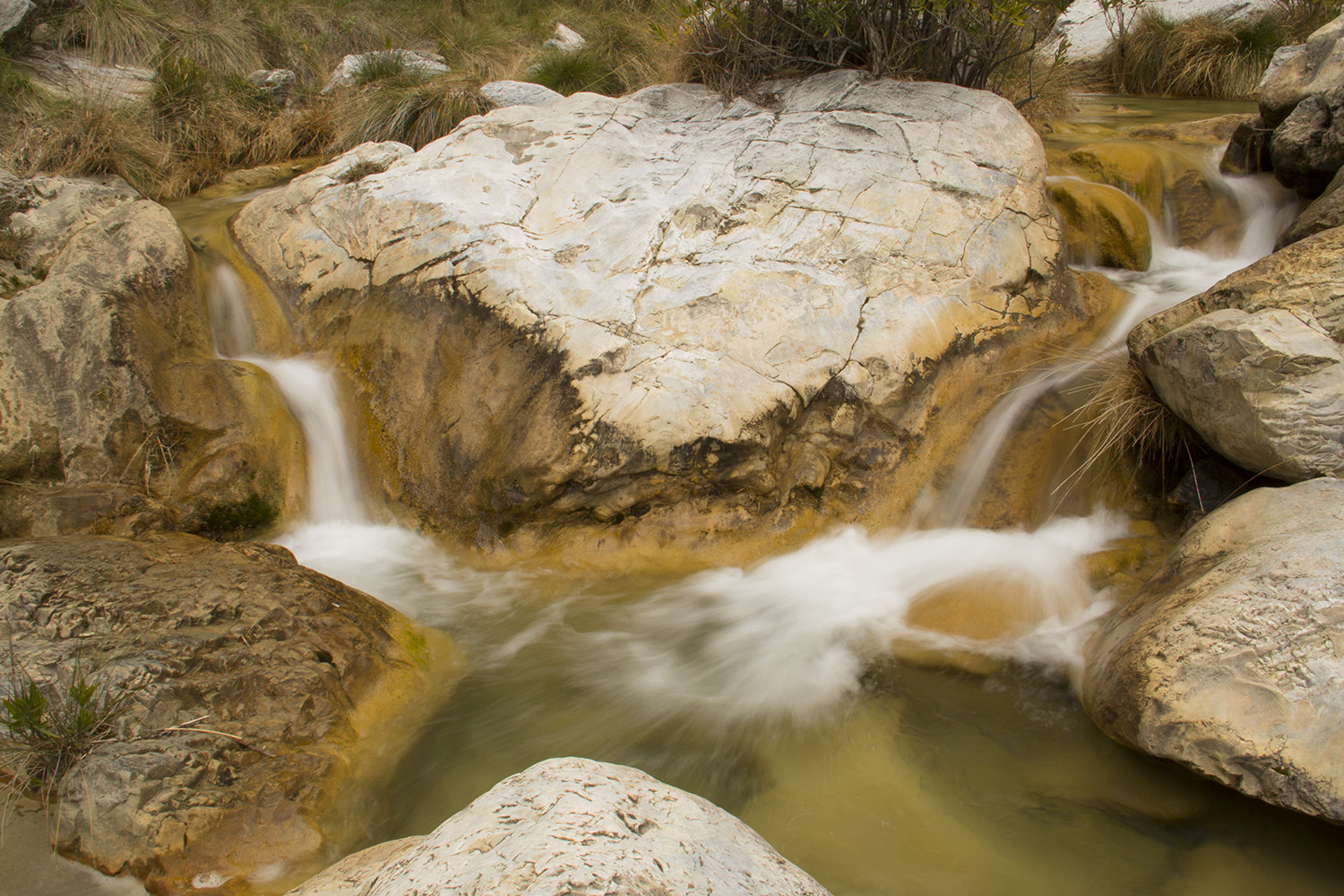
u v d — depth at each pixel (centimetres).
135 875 273
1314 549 293
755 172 531
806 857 279
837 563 434
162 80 809
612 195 530
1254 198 631
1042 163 554
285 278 552
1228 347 370
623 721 343
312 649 343
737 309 459
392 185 546
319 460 498
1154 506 438
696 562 438
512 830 200
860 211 506
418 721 346
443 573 447
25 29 891
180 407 466
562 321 461
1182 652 290
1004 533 436
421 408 487
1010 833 285
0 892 269
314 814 293
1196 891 261
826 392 453
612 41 901
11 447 434
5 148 723
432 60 1007
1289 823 279
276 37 1013
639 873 185
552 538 451
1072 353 496
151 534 423
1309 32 949
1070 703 338
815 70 624
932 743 326
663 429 424
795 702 351
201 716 309
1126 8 1067
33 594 343
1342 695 261
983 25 581
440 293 496
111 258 497
